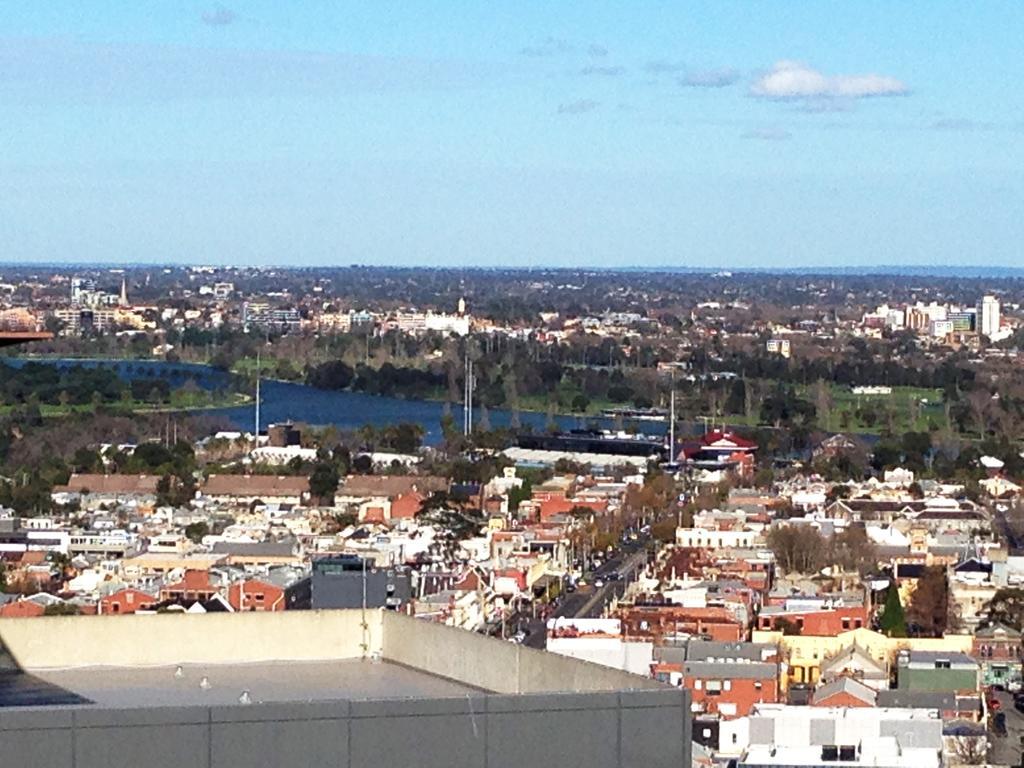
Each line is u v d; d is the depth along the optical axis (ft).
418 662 201.26
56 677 195.83
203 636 202.90
